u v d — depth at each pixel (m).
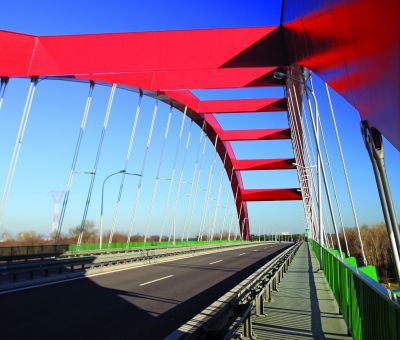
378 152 6.01
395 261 5.38
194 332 3.93
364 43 5.75
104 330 7.23
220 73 29.16
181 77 30.20
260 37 20.77
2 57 23.38
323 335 6.59
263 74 28.17
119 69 22.11
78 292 11.84
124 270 19.16
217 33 21.34
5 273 12.59
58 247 27.44
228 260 27.64
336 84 9.03
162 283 14.06
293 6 14.12
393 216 5.60
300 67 16.39
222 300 6.00
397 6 4.11
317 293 11.13
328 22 8.08
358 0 5.48
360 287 5.79
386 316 4.22
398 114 4.86
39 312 8.84
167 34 21.84
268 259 28.83
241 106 43.75
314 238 35.44
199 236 56.12
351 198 13.85
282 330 6.91
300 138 37.75
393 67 4.77
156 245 42.00
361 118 6.93
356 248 29.34
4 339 6.59
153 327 7.47
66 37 23.23
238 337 5.98
